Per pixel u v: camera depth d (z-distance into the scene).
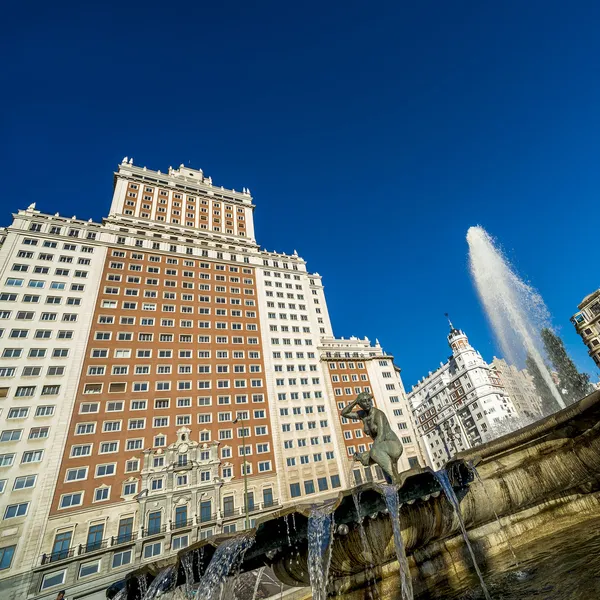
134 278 52.75
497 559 6.27
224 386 49.97
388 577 6.18
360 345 66.06
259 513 41.38
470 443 84.38
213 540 5.80
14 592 28.89
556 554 5.56
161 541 35.31
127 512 35.94
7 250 45.41
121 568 32.53
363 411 7.56
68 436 37.75
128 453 39.41
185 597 6.82
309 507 5.51
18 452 34.97
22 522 32.00
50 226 50.59
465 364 87.31
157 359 47.59
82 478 36.19
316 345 62.44
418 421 103.75
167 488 38.47
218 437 45.12
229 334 55.56
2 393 37.19
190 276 58.09
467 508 6.27
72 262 49.28
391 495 5.61
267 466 46.03
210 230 69.25
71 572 31.03
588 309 59.66
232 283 61.62
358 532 5.66
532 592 4.43
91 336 45.03
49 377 40.06
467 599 4.88
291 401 53.22
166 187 68.69
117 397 42.47
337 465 50.06
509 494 6.64
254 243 70.44
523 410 76.81
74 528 33.44
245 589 12.05
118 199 62.47
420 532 5.89
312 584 5.63
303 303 67.19
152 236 59.66
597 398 6.14
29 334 41.69
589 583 4.09
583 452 6.79
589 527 6.39
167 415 43.97
